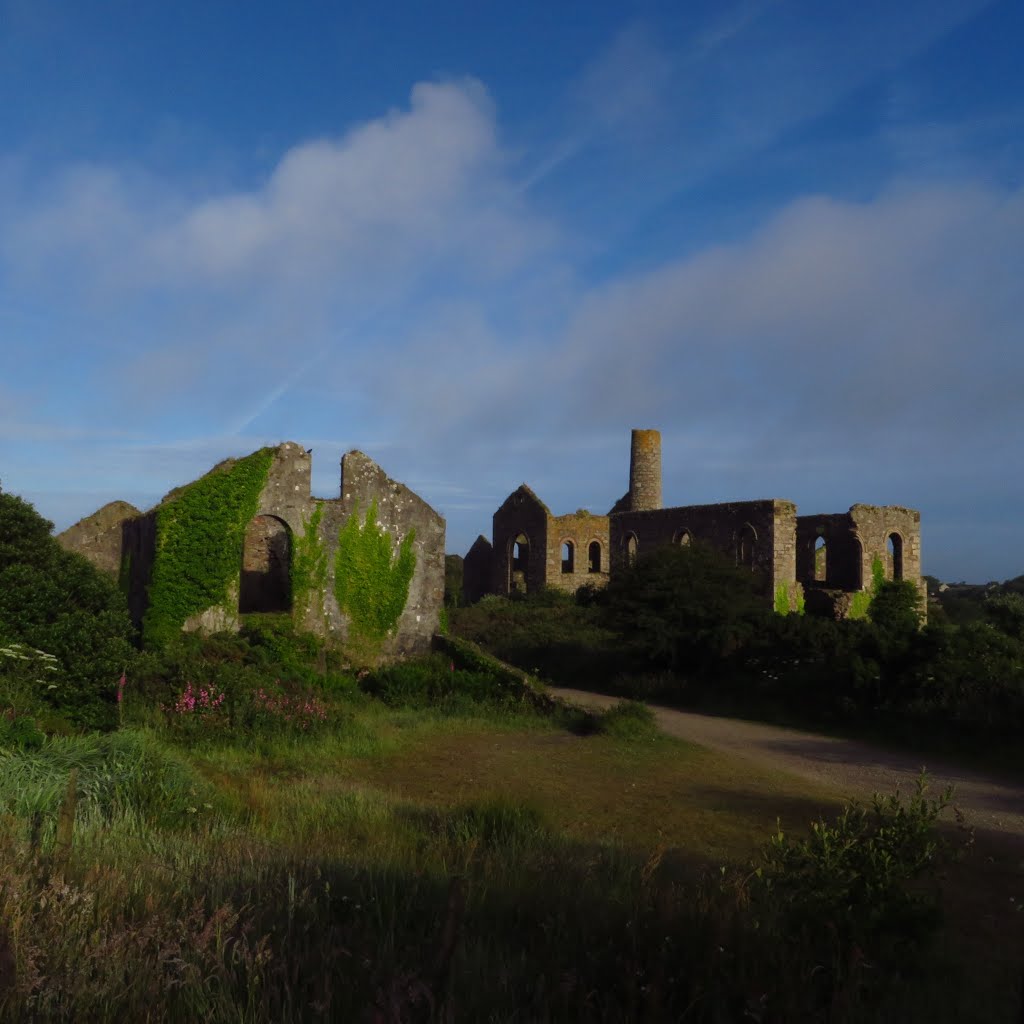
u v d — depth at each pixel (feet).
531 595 171.94
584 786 47.42
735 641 90.02
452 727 66.08
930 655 69.87
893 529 156.56
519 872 25.17
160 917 17.21
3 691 42.27
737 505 153.28
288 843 28.53
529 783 47.88
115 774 32.19
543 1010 15.58
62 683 47.03
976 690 64.23
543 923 20.65
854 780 49.98
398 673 77.36
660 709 81.61
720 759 55.98
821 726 69.46
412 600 84.69
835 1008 17.07
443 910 20.31
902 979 19.95
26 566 52.60
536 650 118.93
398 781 47.65
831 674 75.92
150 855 23.63
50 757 32.65
